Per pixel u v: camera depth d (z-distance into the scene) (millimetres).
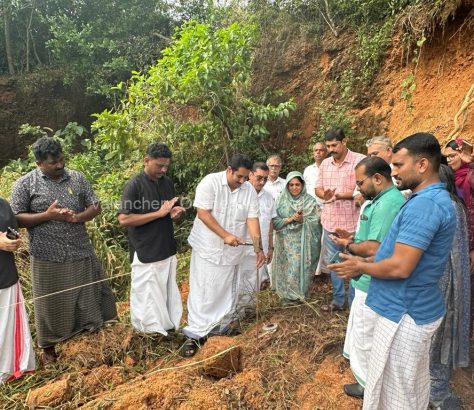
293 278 3908
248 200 3543
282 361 3135
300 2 7426
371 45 6219
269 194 4512
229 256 3477
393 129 5797
